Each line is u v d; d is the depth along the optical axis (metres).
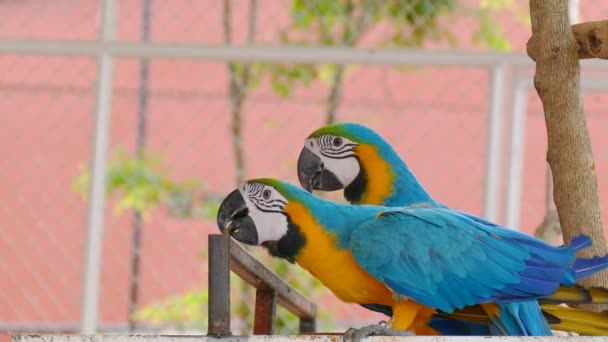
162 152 12.87
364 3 11.45
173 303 11.78
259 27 12.55
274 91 11.88
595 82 8.79
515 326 6.20
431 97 12.16
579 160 6.39
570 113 6.39
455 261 6.02
